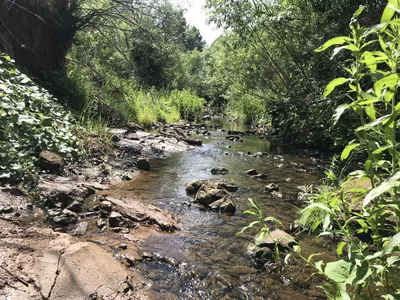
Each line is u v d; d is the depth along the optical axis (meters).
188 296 2.74
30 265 2.46
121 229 3.72
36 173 4.46
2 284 2.19
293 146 11.02
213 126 15.38
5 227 3.00
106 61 14.14
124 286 2.60
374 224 1.62
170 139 9.97
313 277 3.18
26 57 9.52
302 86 10.48
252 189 5.91
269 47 12.82
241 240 3.85
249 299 2.80
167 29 12.76
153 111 13.88
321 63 9.55
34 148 5.03
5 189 3.76
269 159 8.73
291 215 4.71
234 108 20.00
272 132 13.54
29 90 6.18
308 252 3.66
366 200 1.20
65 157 5.55
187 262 3.28
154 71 18.48
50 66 10.47
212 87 26.89
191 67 35.03
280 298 2.85
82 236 3.42
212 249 3.60
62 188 4.33
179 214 4.54
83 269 2.59
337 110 1.55
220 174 6.87
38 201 3.77
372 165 1.64
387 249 1.11
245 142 11.41
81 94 10.16
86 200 4.38
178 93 19.48
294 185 6.27
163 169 6.91
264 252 3.47
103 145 7.10
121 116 10.86
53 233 3.08
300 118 10.85
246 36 11.70
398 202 1.40
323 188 5.19
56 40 10.65
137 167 6.70
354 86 1.62
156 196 5.13
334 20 9.66
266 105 14.94
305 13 10.87
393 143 1.40
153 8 11.61
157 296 2.63
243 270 3.24
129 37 12.92
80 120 8.40
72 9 10.66
